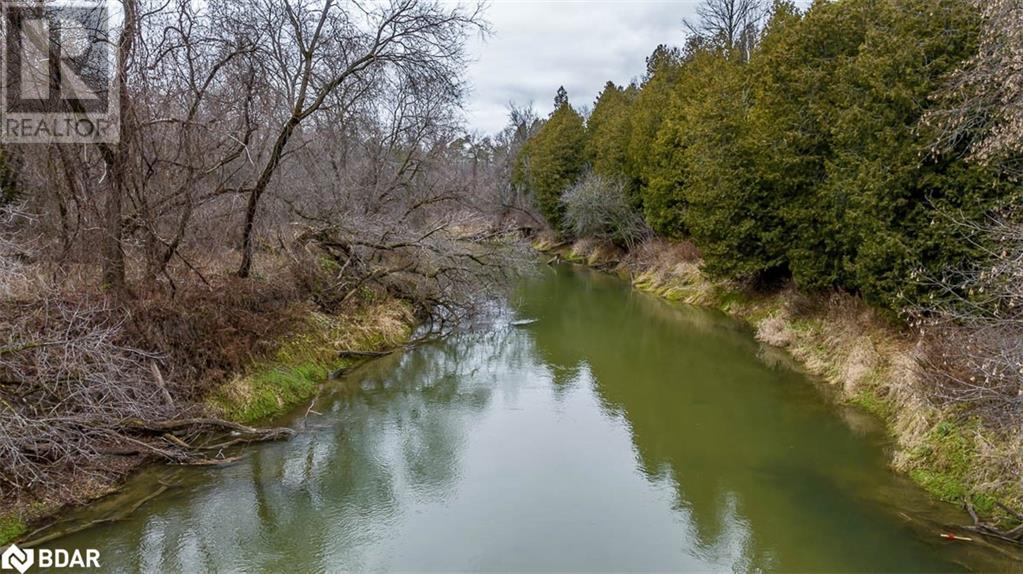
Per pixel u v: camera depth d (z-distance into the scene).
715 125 19.88
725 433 11.10
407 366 15.49
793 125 16.23
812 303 16.88
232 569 7.07
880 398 11.62
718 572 7.12
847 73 13.75
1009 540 7.16
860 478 9.18
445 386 14.02
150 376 9.80
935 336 10.42
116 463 8.78
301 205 17.34
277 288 14.62
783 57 16.64
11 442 7.35
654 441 10.84
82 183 10.73
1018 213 9.51
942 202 11.09
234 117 13.47
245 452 9.92
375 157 21.64
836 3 16.06
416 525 8.13
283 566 7.18
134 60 10.63
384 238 17.73
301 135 16.50
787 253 17.50
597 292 27.31
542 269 34.75
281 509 8.38
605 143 34.78
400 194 23.67
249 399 11.13
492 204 33.72
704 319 20.92
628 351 17.20
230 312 12.44
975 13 11.00
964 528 7.56
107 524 7.64
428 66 13.94
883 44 12.24
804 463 9.80
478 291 19.86
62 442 8.23
